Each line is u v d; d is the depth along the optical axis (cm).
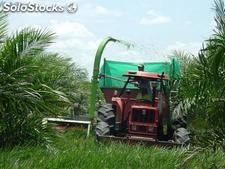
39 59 1255
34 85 1114
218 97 891
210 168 858
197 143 892
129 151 1234
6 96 1091
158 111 1597
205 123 930
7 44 1119
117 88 1923
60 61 1777
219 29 833
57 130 1266
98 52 1719
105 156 1149
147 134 1588
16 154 1094
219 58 823
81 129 1872
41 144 1191
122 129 1631
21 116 1166
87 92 2305
